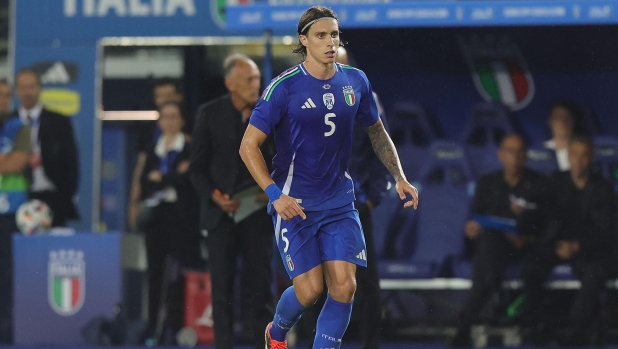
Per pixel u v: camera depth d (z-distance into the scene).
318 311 22.38
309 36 15.80
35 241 26.98
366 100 16.64
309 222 16.19
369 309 21.08
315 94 15.81
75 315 26.83
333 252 16.06
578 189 26.62
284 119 15.97
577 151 26.69
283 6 23.03
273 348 17.64
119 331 26.70
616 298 26.11
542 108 27.67
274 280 24.22
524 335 26.33
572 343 26.03
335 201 16.28
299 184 16.20
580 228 26.44
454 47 27.45
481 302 26.56
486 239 26.80
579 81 27.48
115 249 26.86
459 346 26.34
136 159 27.39
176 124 27.20
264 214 21.39
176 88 27.36
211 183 21.39
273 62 26.83
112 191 27.45
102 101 27.56
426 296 27.11
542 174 26.97
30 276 26.94
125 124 27.45
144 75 27.50
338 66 16.38
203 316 26.58
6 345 26.83
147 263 26.84
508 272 26.70
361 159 20.77
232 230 21.28
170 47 27.45
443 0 25.73
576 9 22.14
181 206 26.91
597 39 26.78
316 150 16.00
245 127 21.45
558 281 26.48
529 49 27.34
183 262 26.77
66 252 26.91
